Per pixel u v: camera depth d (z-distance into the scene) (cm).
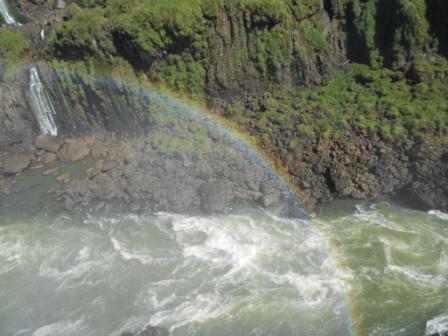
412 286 3600
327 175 4825
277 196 4744
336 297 3594
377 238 4106
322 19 5825
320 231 4294
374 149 4859
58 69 5962
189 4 5522
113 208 4934
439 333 3219
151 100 5784
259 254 4116
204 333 3441
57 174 5600
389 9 5588
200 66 5784
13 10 6681
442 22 5353
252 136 5384
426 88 5203
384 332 3272
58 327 3641
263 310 3569
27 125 6291
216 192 4788
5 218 4978
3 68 6128
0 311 3838
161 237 4459
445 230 4119
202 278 3931
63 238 4609
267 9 5544
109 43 5669
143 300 3781
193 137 5512
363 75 5631
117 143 5944
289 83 5912
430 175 4506
